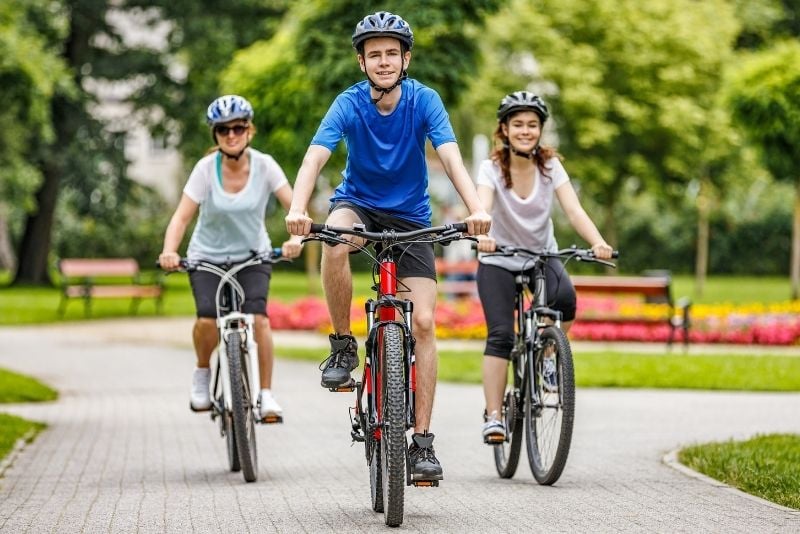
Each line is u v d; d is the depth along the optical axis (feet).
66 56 314.76
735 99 210.59
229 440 67.56
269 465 70.85
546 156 64.69
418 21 150.00
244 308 68.95
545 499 57.31
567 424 59.16
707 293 305.53
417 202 54.13
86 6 307.58
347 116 52.37
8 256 474.08
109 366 140.87
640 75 276.21
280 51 173.99
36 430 87.97
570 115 273.13
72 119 311.27
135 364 143.33
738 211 412.98
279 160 176.24
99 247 446.19
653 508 54.44
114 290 232.94
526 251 62.75
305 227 49.34
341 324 53.98
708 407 97.45
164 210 457.27
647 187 291.79
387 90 51.88
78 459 73.97
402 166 53.31
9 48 257.55
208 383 70.49
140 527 51.47
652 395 106.52
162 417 95.96
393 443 49.24
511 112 63.98
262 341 68.90
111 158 315.78
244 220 69.46
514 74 281.33
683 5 280.51
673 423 87.66
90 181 311.47
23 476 67.31
